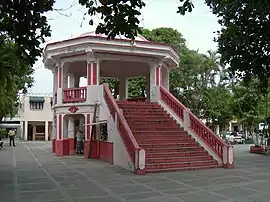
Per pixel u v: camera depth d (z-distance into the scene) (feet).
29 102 159.94
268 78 50.72
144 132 53.98
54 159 60.39
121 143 48.67
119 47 62.18
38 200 28.14
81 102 63.26
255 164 55.01
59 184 35.60
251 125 94.99
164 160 46.83
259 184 35.88
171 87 109.09
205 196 29.86
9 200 28.17
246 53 44.57
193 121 55.42
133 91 112.88
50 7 24.85
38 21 24.99
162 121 58.85
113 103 53.88
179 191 31.96
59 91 67.05
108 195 30.12
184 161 47.67
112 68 78.64
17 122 175.01
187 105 111.34
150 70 68.13
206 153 51.11
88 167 49.01
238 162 58.54
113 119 52.70
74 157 63.52
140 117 58.90
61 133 67.41
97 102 61.05
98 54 62.95
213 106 111.04
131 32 24.75
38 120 160.35
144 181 37.40
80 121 74.02
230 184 35.78
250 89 82.38
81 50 61.72
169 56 67.05
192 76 108.88
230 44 45.68
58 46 64.28
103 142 58.13
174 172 44.27
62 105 65.72
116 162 50.55
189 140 54.03
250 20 41.50
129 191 31.89
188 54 106.93
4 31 25.71
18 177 40.32
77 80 84.38
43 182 36.83
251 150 83.25
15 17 24.48
